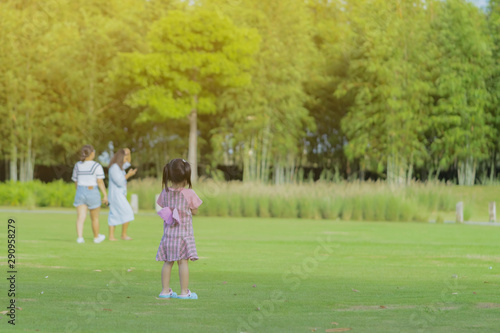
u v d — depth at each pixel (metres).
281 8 52.66
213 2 52.47
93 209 16.69
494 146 48.88
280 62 51.78
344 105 54.94
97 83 52.72
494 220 30.34
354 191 32.38
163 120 51.16
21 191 39.66
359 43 50.06
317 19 57.62
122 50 54.50
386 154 48.91
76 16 55.47
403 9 48.62
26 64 50.62
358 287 9.66
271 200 33.00
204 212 33.56
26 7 51.47
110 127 54.25
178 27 48.41
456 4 48.22
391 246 17.06
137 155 56.25
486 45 47.78
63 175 57.56
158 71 48.56
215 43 50.72
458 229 24.38
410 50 48.16
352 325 6.62
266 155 52.38
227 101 52.44
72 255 13.66
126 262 12.49
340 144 55.81
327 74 55.16
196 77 50.94
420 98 49.00
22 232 20.00
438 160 50.34
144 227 23.27
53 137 53.25
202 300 8.22
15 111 50.91
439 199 36.75
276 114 52.00
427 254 15.08
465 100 47.84
